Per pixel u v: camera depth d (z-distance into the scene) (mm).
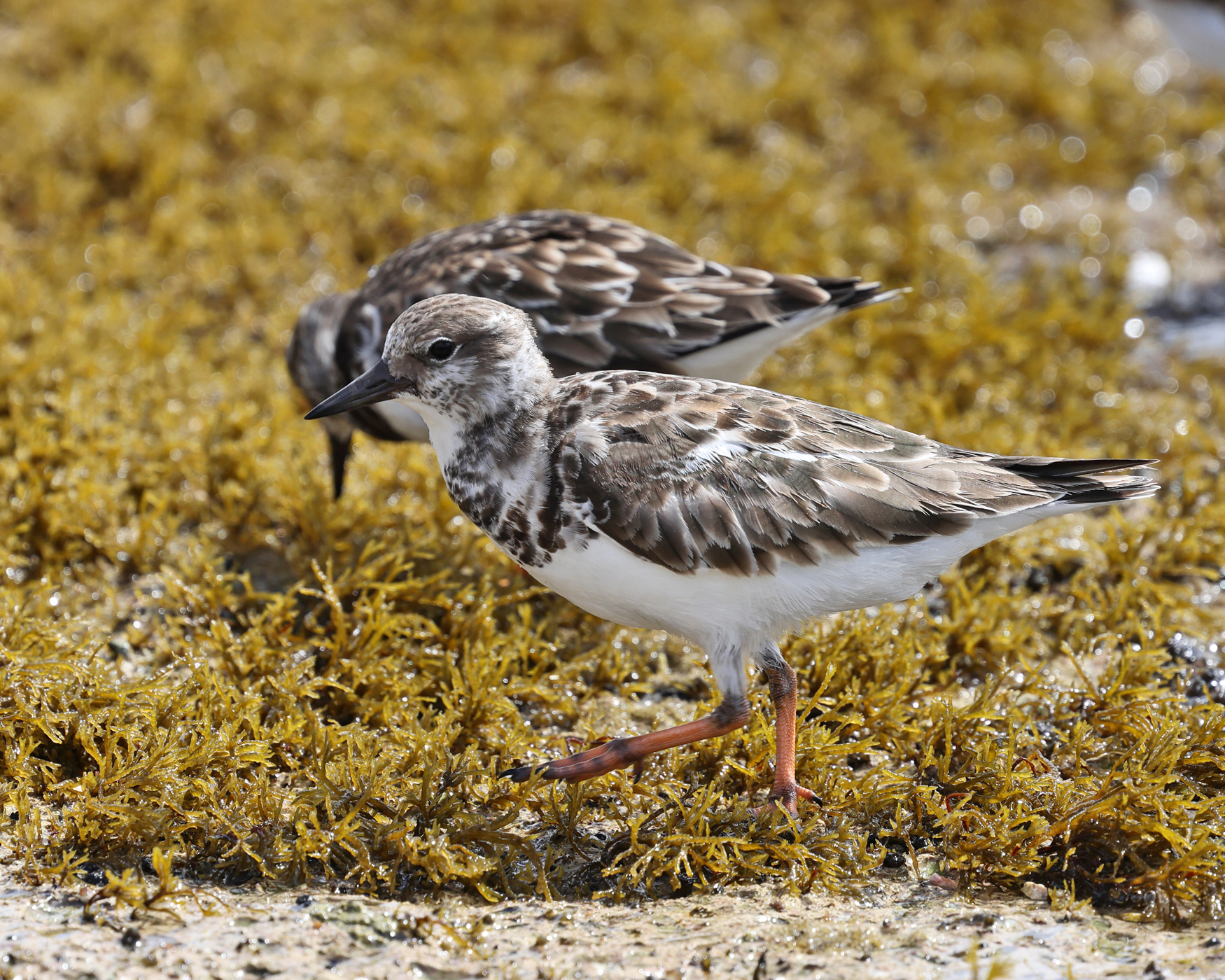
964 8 20844
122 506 11461
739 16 20766
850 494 8055
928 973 6973
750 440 8211
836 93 19031
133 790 8352
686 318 10578
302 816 8234
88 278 14797
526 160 16438
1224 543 11281
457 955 7188
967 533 8211
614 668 10031
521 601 10797
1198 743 8742
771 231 15430
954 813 8188
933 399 12883
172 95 17469
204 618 10312
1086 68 19812
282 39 18812
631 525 7988
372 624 9828
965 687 10117
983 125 18297
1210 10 18734
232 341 14211
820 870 7879
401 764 8727
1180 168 17891
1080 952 7164
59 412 12117
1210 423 13555
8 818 8297
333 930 7340
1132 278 16031
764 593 8117
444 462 8773
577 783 8492
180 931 7301
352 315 11164
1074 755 8969
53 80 18250
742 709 8375
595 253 11070
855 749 8891
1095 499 8242
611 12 20047
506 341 8398
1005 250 16562
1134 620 10414
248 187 16000
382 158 16812
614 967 7074
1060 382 13680
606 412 8336
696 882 8000
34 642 9414
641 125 17859
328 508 11328
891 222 16453
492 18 20156
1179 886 7625
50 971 6969
